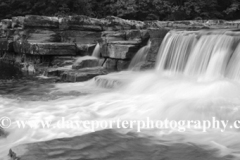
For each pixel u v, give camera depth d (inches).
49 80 589.9
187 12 1390.3
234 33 454.6
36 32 788.6
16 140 263.3
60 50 719.1
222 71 429.7
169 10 1407.5
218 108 288.0
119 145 226.2
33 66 720.3
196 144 231.1
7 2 1283.2
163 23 933.8
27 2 1262.3
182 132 257.3
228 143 233.0
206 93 352.5
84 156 205.3
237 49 418.0
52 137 264.5
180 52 510.3
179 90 390.0
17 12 1272.1
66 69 641.6
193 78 460.1
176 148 222.7
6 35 903.1
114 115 325.1
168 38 542.9
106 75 537.3
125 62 594.9
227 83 375.2
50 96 439.2
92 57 696.4
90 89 483.5
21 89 499.5
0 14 1289.4
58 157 202.2
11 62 850.1
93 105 373.7
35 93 463.8
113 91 459.2
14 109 362.6
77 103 389.1
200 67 466.6
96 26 816.9
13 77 633.0
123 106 356.8
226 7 1467.8
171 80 453.1
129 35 655.8
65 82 562.3
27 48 754.8
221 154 212.5
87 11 1278.3
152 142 234.1
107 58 644.1
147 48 584.7
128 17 1363.2
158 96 385.1
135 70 566.9
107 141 232.8
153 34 569.0
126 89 453.1
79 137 238.2
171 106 313.6
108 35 671.8
